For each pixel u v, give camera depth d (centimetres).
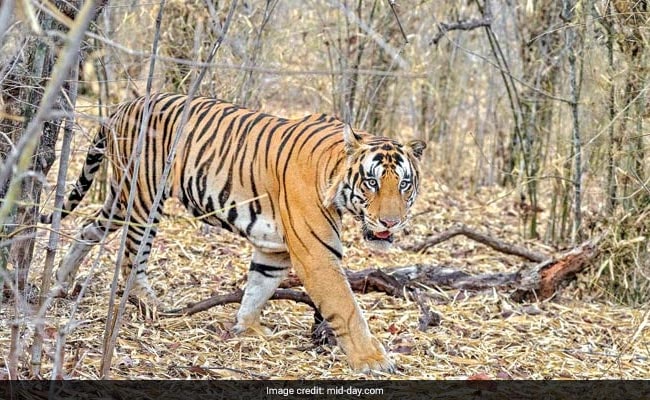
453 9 1645
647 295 1108
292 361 834
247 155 863
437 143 1766
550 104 1430
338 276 820
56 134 662
